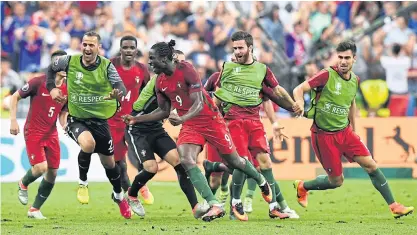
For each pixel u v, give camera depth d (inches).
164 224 1210.0
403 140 2089.1
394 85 2361.0
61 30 2503.7
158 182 2036.2
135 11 2536.9
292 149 2055.9
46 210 1509.6
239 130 1283.2
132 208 1337.4
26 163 2005.4
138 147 1302.9
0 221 1282.0
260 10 2522.1
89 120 1284.4
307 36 2488.9
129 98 1446.9
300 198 1413.6
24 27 2477.9
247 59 1290.6
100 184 1990.7
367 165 1296.8
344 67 1268.5
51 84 1247.5
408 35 2442.2
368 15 2541.8
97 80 1254.9
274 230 1107.9
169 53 1133.1
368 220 1285.7
